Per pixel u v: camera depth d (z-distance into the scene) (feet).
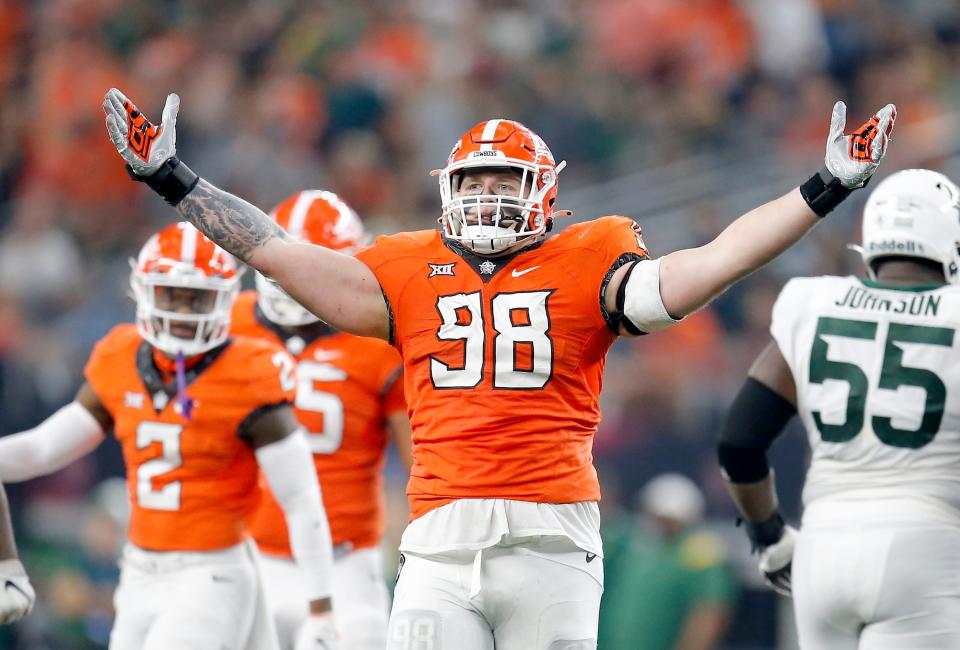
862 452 52.95
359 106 157.79
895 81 162.30
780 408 55.88
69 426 60.80
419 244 49.24
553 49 167.22
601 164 155.53
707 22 165.27
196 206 48.06
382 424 66.80
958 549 51.44
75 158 160.97
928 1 171.83
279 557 65.67
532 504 46.83
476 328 47.44
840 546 52.29
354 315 48.60
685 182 144.25
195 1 174.19
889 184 55.77
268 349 59.82
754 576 102.73
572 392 47.52
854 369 53.57
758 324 127.13
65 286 146.00
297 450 59.52
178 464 58.54
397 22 168.14
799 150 147.84
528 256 48.03
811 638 53.57
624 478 112.78
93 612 98.32
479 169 48.39
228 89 164.66
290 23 169.99
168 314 58.13
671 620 93.66
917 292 54.13
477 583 46.50
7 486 106.93
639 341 123.24
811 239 130.62
